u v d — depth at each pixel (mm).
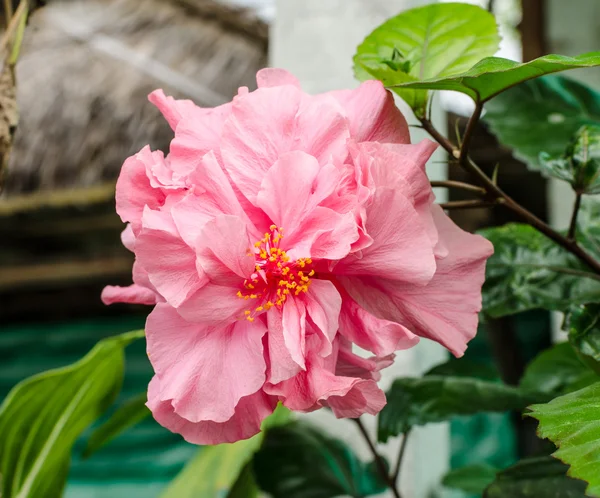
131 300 394
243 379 353
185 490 581
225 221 347
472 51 420
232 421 363
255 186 364
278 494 542
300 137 365
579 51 834
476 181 424
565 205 792
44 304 1190
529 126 556
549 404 359
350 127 372
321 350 355
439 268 369
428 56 423
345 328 368
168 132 934
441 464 646
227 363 357
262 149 366
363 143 359
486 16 410
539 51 846
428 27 417
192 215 355
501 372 819
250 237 362
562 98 557
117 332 1138
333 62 601
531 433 868
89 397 526
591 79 817
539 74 364
